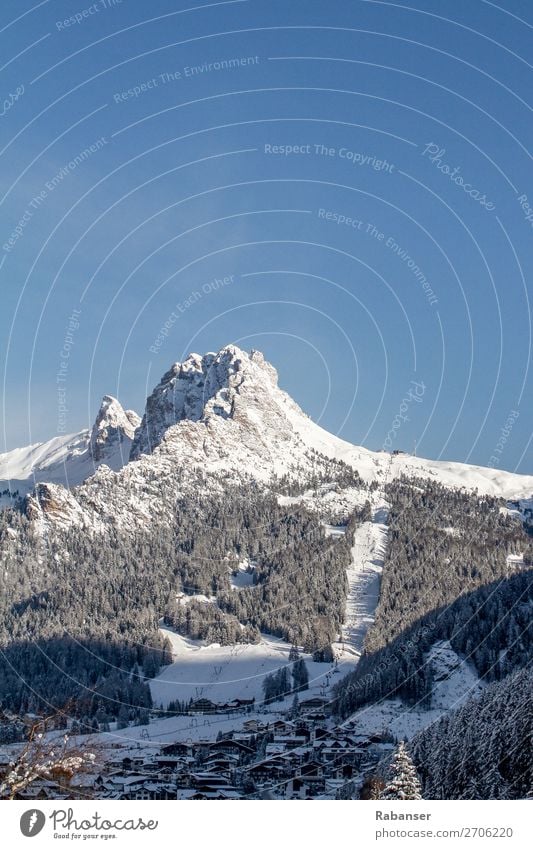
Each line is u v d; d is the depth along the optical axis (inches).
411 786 2456.9
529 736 3398.1
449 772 3501.5
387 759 4333.2
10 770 1779.0
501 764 3385.8
